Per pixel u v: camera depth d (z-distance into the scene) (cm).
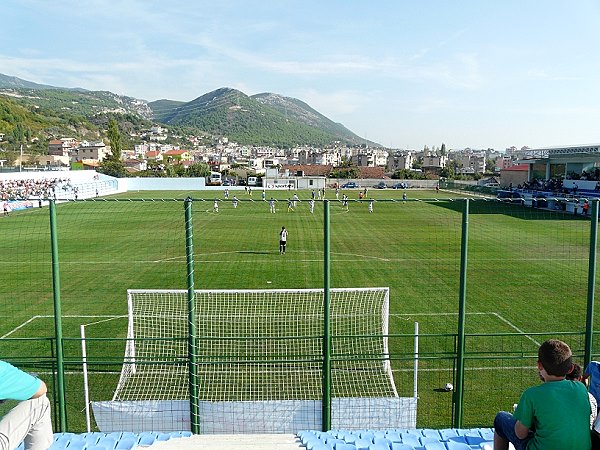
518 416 465
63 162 12925
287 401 866
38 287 2095
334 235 3562
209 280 2222
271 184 9712
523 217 4491
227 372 1155
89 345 1379
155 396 1054
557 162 6694
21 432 514
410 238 3400
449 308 1753
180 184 9425
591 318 866
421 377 1180
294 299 1722
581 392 454
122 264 2559
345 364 1212
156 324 1487
